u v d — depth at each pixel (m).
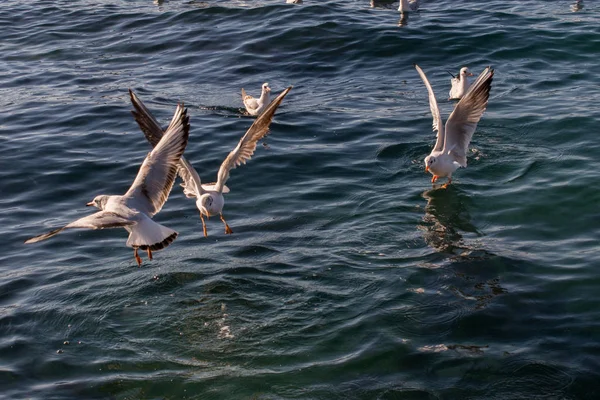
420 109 19.19
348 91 20.77
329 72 22.38
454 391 9.38
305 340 10.45
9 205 14.84
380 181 15.38
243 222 13.90
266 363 10.04
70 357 10.30
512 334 10.39
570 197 14.12
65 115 19.28
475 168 15.59
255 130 10.20
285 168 15.99
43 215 14.43
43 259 12.88
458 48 23.28
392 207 14.21
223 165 10.38
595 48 22.50
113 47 25.22
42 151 17.09
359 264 12.26
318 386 9.55
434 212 13.96
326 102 19.91
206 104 20.06
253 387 9.59
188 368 10.02
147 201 8.36
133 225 7.78
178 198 14.91
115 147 17.30
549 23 24.84
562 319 10.66
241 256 12.67
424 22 25.78
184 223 13.94
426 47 23.56
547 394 9.27
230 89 21.31
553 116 17.62
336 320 10.84
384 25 25.39
